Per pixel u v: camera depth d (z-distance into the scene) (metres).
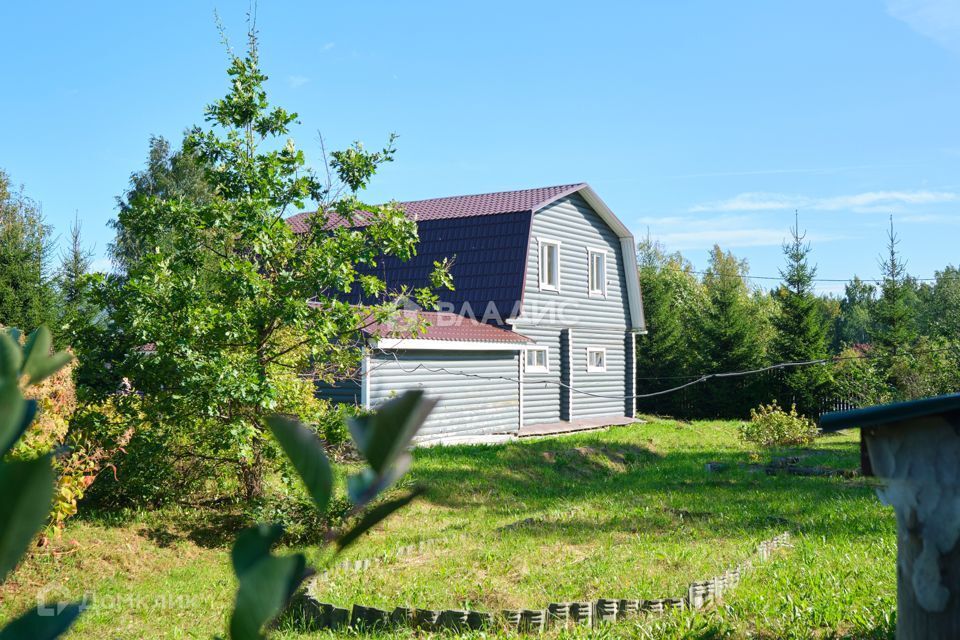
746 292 51.69
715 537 10.24
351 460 10.17
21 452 7.62
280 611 0.54
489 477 15.27
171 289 9.88
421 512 12.31
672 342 34.94
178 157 40.66
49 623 0.61
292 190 10.46
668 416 34.34
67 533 9.16
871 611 6.36
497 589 7.70
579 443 20.09
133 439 10.34
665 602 7.05
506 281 23.69
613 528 10.93
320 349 10.86
